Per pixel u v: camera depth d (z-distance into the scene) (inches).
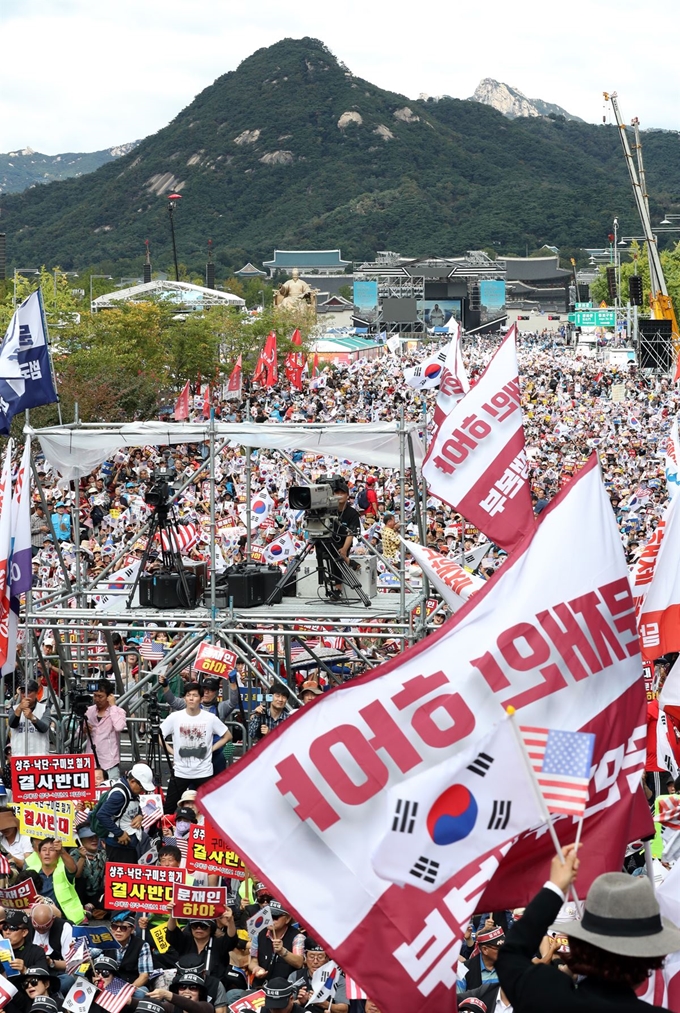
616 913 244.7
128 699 845.2
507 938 257.1
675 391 3189.0
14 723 787.4
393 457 870.4
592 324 6254.9
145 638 909.8
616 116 5118.1
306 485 843.4
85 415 2689.5
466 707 339.0
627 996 242.7
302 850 328.5
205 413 2775.6
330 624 807.7
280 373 4343.0
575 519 359.9
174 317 4220.0
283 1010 454.3
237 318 4443.9
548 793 300.0
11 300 3688.5
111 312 3363.7
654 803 643.5
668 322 4286.4
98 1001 472.7
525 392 3225.9
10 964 489.7
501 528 681.0
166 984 507.5
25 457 802.2
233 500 1721.2
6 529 770.2
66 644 992.9
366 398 3373.5
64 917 561.6
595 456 365.4
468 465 682.2
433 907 310.8
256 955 524.4
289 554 1015.0
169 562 868.6
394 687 339.0
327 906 322.3
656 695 653.3
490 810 310.0
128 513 1565.0
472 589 653.9
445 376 1059.9
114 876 526.3
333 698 336.2
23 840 621.3
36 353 895.7
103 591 904.9
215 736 743.7
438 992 311.7
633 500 1651.1
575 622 350.6
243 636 894.4
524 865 327.0
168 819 653.3
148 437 847.7
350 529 884.0
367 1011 453.7
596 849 336.2
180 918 531.8
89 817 639.1
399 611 821.9
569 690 346.6
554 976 244.7
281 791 330.6
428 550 674.2
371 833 328.5
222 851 532.1
